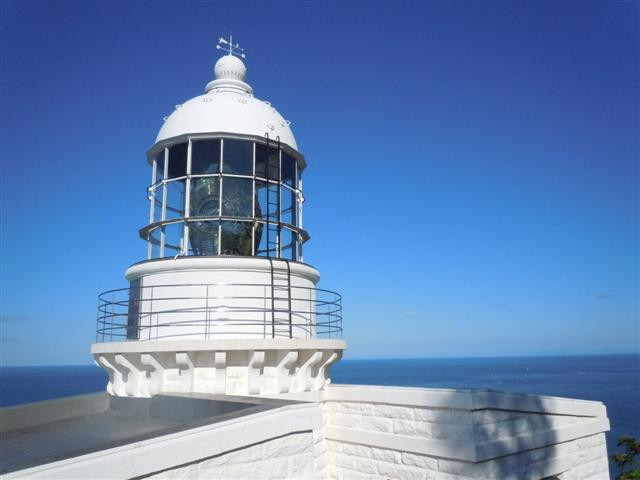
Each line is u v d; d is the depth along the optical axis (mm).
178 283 10844
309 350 10258
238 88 13539
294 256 12977
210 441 4949
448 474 7297
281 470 5648
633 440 40781
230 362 9562
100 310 11180
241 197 11828
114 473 4227
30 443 8062
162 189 12344
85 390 175000
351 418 8938
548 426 8305
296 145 13523
